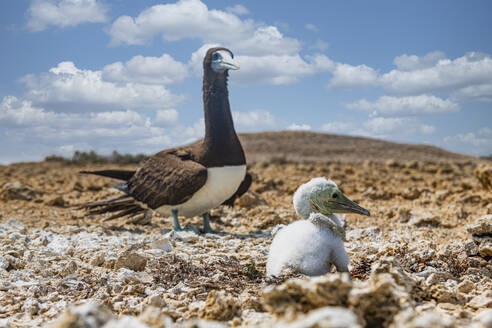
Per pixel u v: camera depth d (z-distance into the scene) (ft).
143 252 4.75
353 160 35.86
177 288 3.76
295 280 2.53
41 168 19.36
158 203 6.24
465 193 8.98
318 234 3.51
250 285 3.91
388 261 3.32
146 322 2.31
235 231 6.66
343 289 2.49
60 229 6.49
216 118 6.10
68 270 4.33
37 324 3.22
